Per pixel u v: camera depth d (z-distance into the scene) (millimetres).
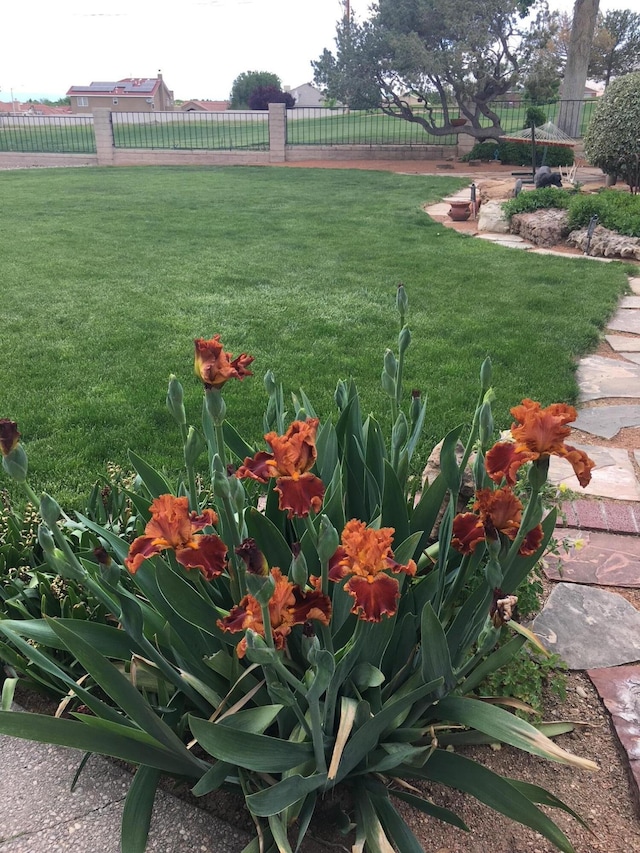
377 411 4641
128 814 1653
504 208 11734
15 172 21672
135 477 3123
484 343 6051
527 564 1998
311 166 23109
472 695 2203
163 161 24797
